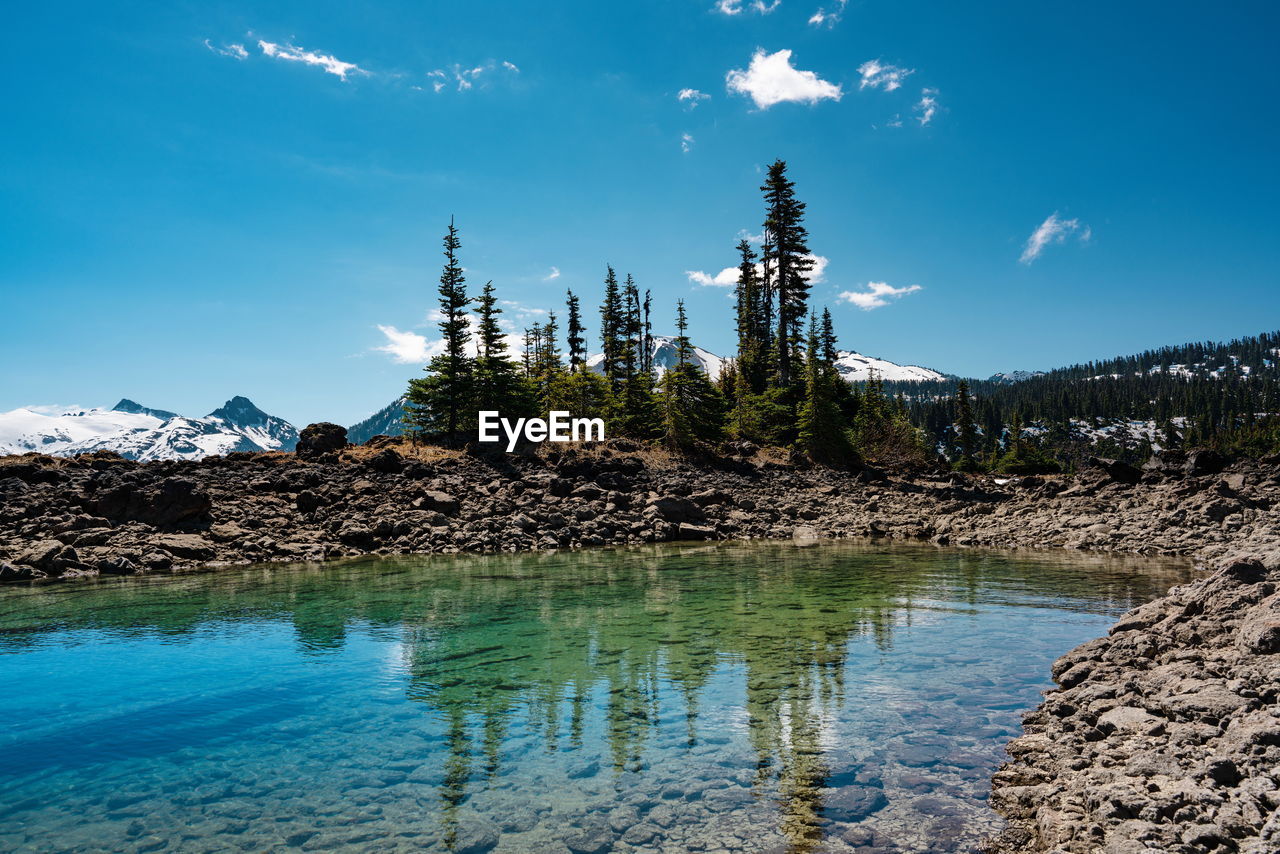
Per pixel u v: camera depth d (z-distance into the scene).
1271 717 7.33
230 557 29.80
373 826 7.13
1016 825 6.86
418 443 51.59
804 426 61.56
